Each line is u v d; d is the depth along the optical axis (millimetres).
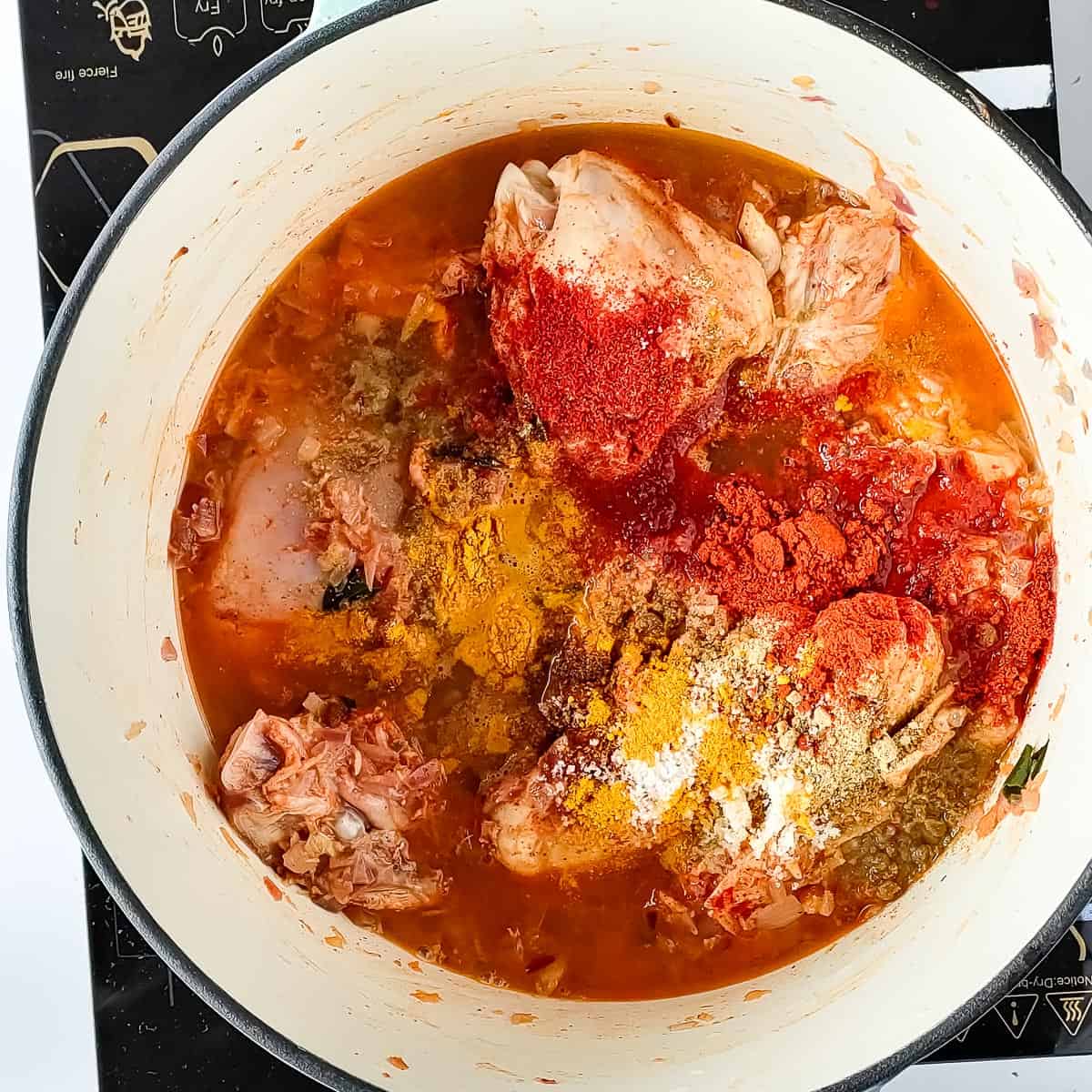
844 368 355
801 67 320
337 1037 324
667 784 340
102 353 312
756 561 348
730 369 356
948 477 354
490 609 354
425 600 353
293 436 355
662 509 358
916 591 355
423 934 352
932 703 344
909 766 341
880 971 333
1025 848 329
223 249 332
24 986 381
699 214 355
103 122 376
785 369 357
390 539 351
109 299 308
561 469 356
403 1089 320
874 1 370
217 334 349
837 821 342
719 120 347
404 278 357
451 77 326
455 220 357
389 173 353
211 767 352
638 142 357
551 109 349
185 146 299
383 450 356
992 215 325
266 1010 318
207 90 375
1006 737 348
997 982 314
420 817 352
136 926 305
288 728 338
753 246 349
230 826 345
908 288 353
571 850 346
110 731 318
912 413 354
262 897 339
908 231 350
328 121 323
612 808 342
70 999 382
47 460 302
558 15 312
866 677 335
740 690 342
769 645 343
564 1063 334
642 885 351
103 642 322
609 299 335
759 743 340
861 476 357
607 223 336
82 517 315
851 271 346
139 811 319
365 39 302
